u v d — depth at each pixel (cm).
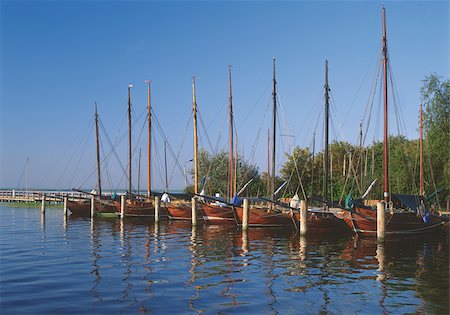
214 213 4572
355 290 1739
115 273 2009
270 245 3047
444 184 5109
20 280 1847
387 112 3544
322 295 1656
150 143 6034
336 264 2312
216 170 7644
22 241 3186
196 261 2356
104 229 4159
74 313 1398
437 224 3606
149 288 1723
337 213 4369
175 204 5384
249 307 1481
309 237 3534
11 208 7719
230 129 5097
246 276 1978
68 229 4138
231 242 3200
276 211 4200
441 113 5347
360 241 3291
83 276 1936
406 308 1498
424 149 5341
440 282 1891
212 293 1658
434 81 5391
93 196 5588
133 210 5488
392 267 2236
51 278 1891
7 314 1389
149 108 6047
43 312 1408
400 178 5478
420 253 2717
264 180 7262
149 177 5988
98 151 6488
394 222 3416
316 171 6819
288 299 1593
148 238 3419
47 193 8444
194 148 5503
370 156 6456
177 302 1528
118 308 1452
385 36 3591
